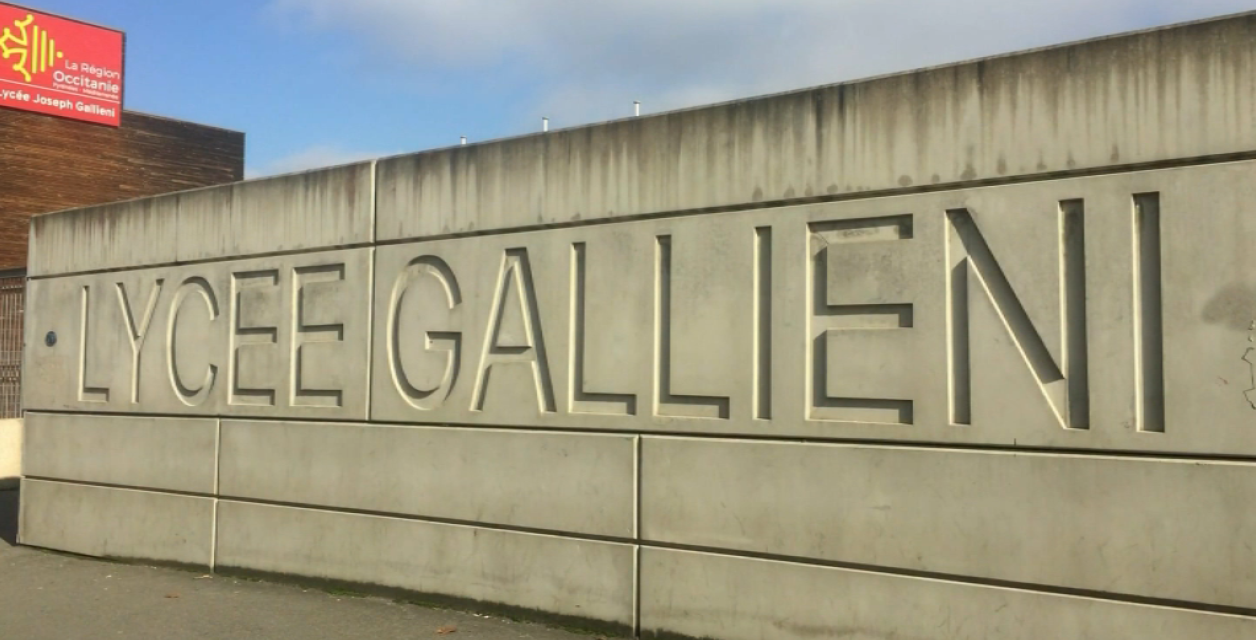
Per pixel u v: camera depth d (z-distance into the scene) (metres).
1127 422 4.90
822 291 5.82
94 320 9.80
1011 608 5.16
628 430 6.50
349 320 7.95
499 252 7.17
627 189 6.57
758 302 6.05
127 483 9.41
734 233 6.13
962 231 5.43
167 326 9.18
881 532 5.54
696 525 6.19
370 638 6.69
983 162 5.35
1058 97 5.16
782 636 5.85
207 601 7.79
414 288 7.57
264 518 8.39
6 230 19.31
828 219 5.81
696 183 6.29
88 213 9.93
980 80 5.38
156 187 21.84
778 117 6.01
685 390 6.26
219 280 8.84
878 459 5.57
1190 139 4.82
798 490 5.82
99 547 9.59
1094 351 5.00
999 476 5.21
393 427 7.64
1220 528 4.67
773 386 5.93
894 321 5.60
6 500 13.12
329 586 7.95
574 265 6.82
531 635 6.61
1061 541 5.04
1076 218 5.11
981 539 5.25
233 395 8.68
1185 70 4.85
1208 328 4.73
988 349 5.29
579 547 6.68
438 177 7.50
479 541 7.16
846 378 5.68
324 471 8.02
